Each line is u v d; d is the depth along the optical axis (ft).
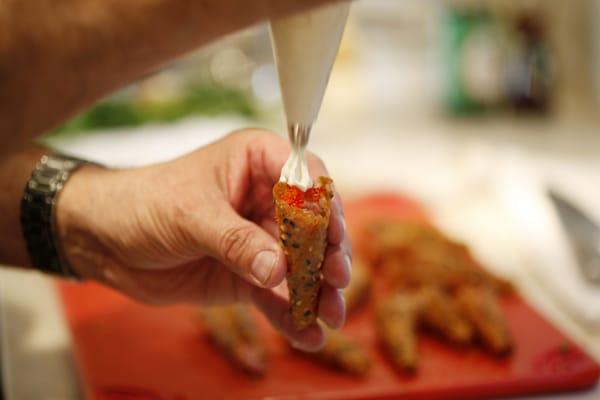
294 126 1.65
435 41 5.74
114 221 1.98
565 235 2.94
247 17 1.41
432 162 4.35
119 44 1.43
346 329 2.49
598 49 5.54
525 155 4.21
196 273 2.09
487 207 3.65
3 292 2.81
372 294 2.71
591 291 2.63
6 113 1.45
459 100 5.36
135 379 2.27
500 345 2.29
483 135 4.91
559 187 3.57
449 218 3.52
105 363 2.34
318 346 1.98
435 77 5.86
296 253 1.74
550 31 5.57
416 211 3.52
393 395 2.19
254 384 2.24
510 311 2.54
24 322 2.62
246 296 2.09
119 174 2.04
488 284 2.62
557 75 5.65
